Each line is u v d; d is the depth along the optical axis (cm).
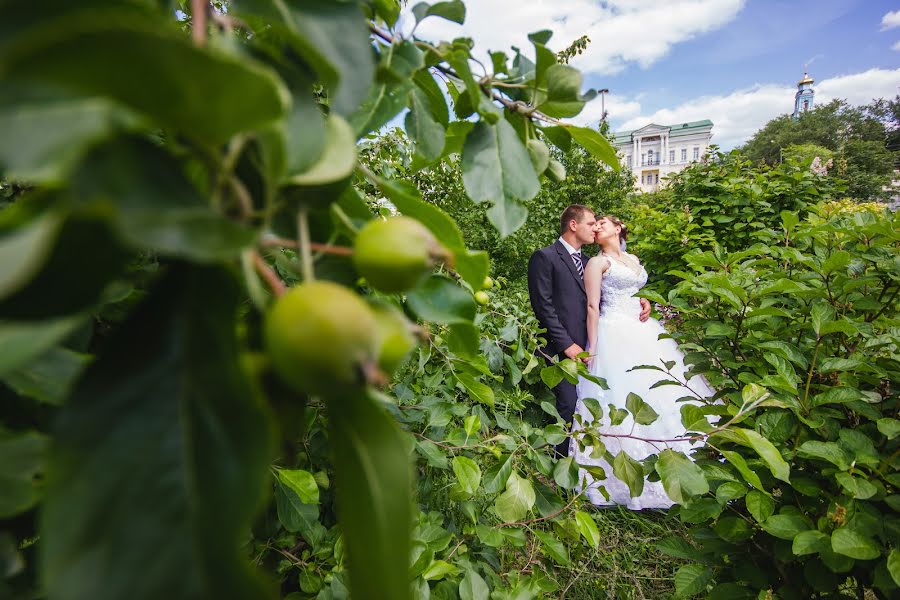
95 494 35
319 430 205
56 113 34
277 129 44
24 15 34
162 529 36
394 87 92
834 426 194
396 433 46
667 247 619
